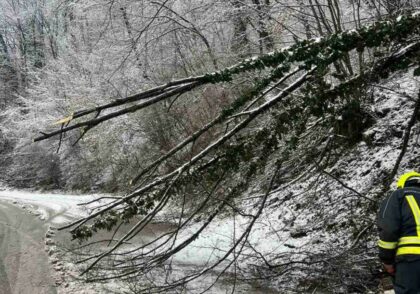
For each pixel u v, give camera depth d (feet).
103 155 57.93
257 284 21.74
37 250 29.99
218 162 20.25
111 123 53.67
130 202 20.86
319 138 27.68
